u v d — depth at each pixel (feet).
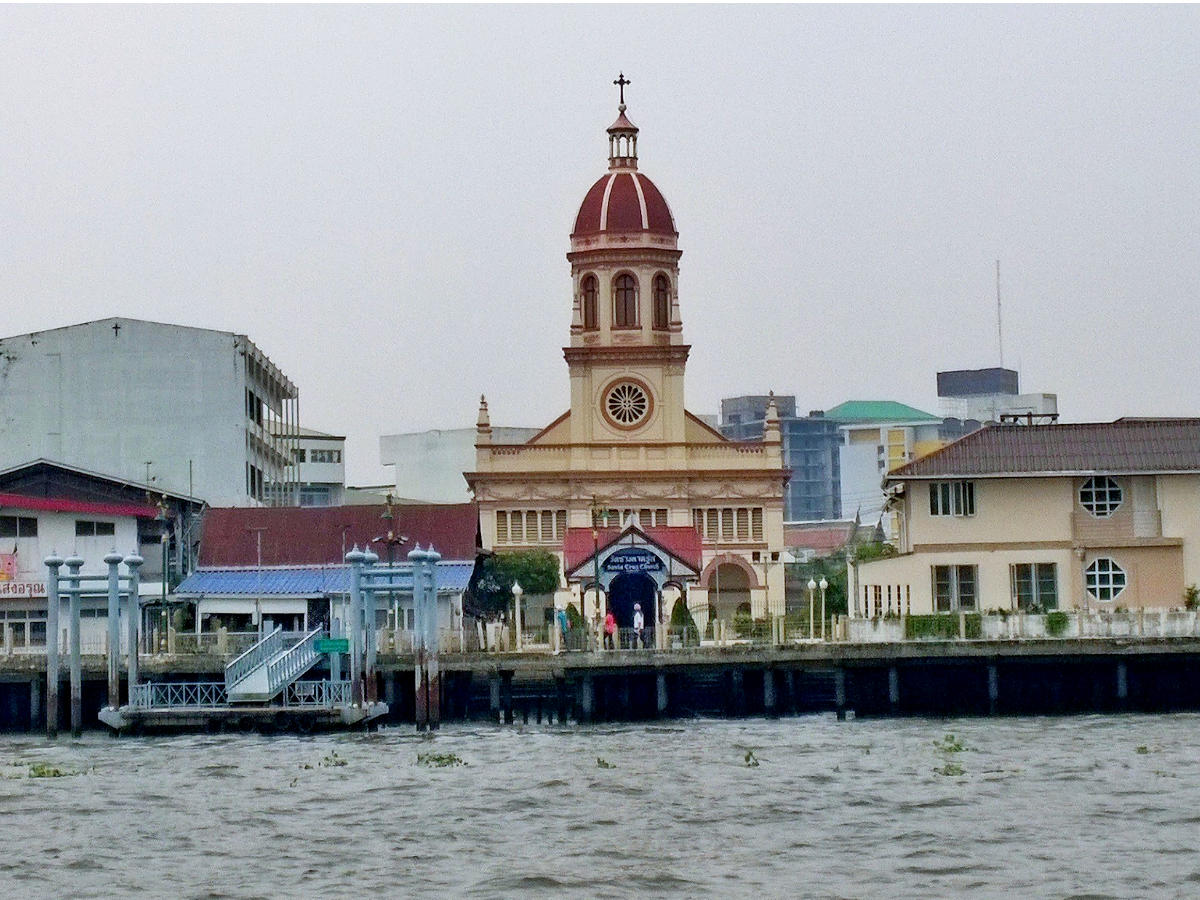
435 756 263.49
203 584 398.42
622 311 529.04
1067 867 185.68
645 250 528.63
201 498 455.63
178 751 279.08
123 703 318.04
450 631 345.72
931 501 349.82
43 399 480.64
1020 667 319.88
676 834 204.95
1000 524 347.97
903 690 320.70
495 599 475.31
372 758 267.39
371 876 187.52
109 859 196.34
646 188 537.24
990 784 231.09
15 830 212.02
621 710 330.95
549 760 262.88
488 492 518.78
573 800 226.79
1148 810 211.61
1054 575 346.13
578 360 525.34
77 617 305.12
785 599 523.70
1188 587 342.23
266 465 526.16
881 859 190.60
